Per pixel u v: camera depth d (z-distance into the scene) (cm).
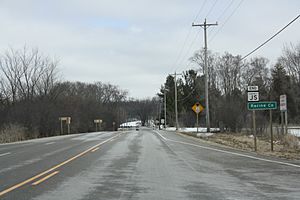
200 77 8656
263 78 8281
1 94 6012
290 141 2544
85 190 1001
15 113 5403
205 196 920
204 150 2284
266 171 1343
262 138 3209
